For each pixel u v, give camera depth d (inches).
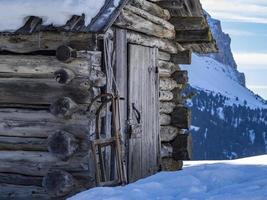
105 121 373.4
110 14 345.4
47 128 357.4
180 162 512.4
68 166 352.2
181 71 517.0
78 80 352.5
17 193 362.9
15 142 363.9
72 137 348.2
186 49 513.0
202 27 505.4
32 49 361.7
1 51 370.9
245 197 241.1
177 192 267.3
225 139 6314.0
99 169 363.6
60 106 346.9
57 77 350.9
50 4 341.1
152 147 448.5
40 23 348.5
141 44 430.3
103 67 373.1
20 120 362.9
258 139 6653.5
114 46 386.9
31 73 361.7
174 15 507.2
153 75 451.8
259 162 485.4
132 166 412.5
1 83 366.3
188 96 530.6
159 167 460.8
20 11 346.6
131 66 412.2
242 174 291.4
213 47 533.0
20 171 362.3
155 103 454.3
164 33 474.0
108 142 351.9
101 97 371.2
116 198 257.0
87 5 342.0
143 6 432.8
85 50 352.5
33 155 359.6
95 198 262.4
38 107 361.7
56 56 351.6
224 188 264.8
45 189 350.9
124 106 402.9
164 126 490.0
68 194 350.9
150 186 278.1
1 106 367.9
